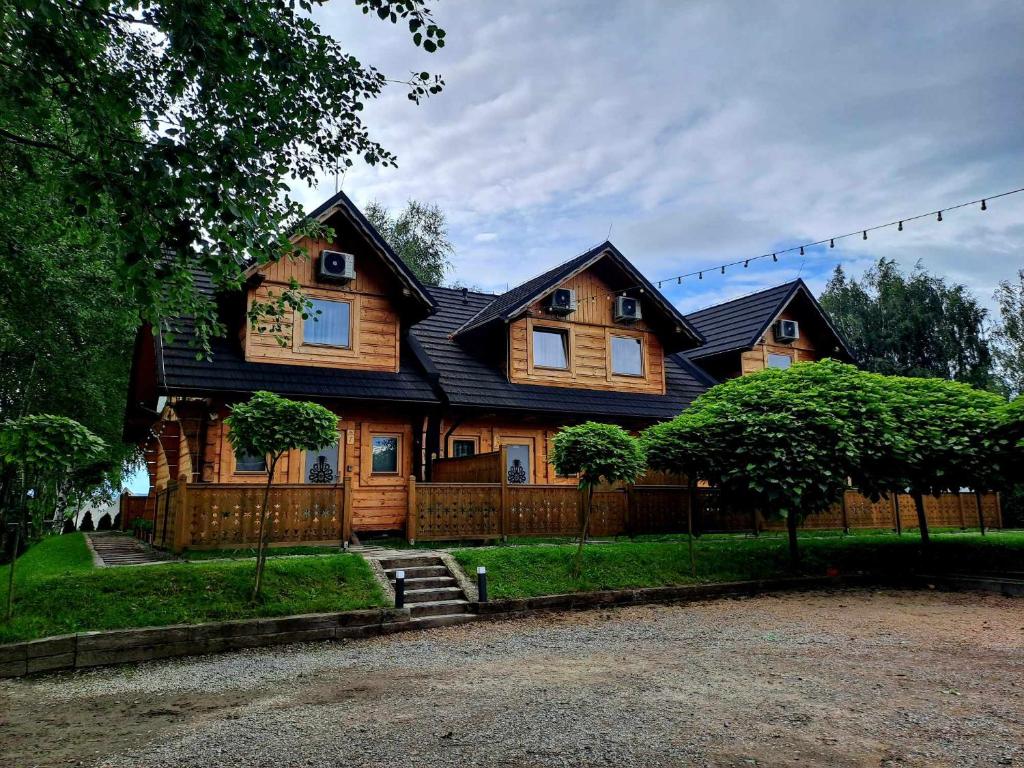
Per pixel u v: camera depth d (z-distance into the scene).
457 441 18.06
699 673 6.92
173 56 7.21
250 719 5.54
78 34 6.98
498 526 14.21
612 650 8.12
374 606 9.76
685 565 13.07
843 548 15.42
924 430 14.10
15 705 6.22
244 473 14.92
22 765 4.64
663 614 10.62
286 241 7.46
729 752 4.68
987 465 13.83
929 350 38.12
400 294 17.17
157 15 6.93
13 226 12.73
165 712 5.89
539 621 10.12
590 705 5.76
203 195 6.21
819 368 14.90
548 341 19.67
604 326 20.34
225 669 7.55
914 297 38.69
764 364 23.12
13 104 6.92
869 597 12.34
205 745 4.93
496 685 6.47
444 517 13.73
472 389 17.48
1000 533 20.31
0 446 8.18
